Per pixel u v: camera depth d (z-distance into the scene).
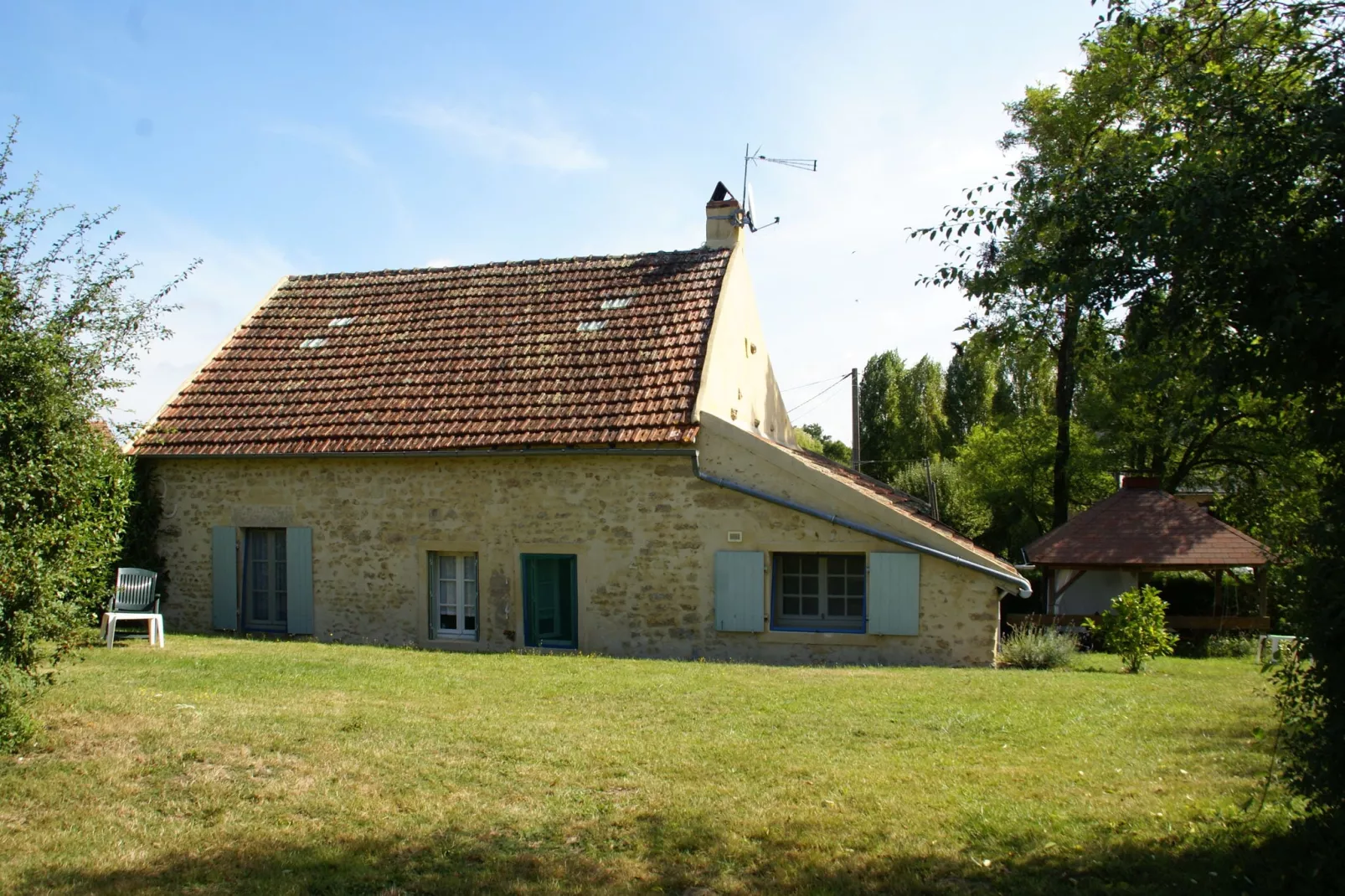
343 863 5.65
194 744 7.66
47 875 5.41
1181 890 5.19
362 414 16.08
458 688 10.24
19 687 7.20
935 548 13.80
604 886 5.39
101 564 7.95
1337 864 4.83
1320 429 4.80
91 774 6.98
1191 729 8.84
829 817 6.35
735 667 12.52
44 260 7.35
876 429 41.28
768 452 14.35
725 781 7.10
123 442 8.08
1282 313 4.63
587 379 15.66
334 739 7.96
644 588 14.66
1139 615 14.66
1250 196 4.84
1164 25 6.68
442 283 19.06
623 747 7.91
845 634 14.15
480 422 15.30
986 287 6.44
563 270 18.61
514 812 6.45
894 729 8.68
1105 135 20.72
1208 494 32.09
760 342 19.98
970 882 5.42
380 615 15.59
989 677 11.99
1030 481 28.80
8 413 6.74
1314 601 4.79
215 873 5.51
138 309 7.97
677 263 17.95
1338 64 4.95
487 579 15.22
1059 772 7.38
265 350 18.22
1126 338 5.69
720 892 5.33
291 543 15.96
